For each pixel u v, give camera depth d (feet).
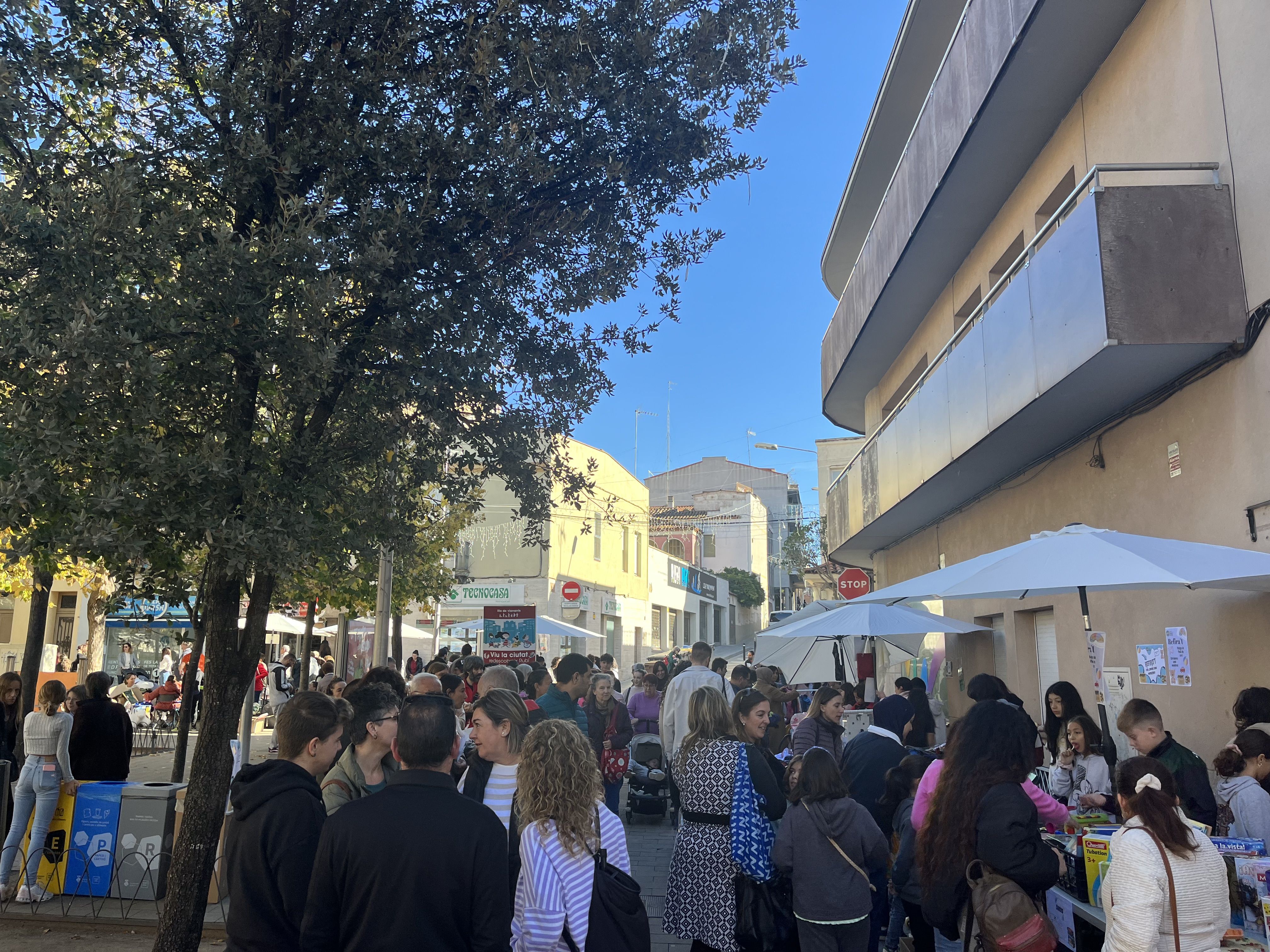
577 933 11.14
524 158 20.40
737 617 205.77
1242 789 15.87
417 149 20.27
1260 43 20.79
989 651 44.32
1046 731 24.41
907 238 40.91
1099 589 19.01
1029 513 35.04
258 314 16.62
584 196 22.89
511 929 11.60
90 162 18.62
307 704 12.05
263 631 19.02
